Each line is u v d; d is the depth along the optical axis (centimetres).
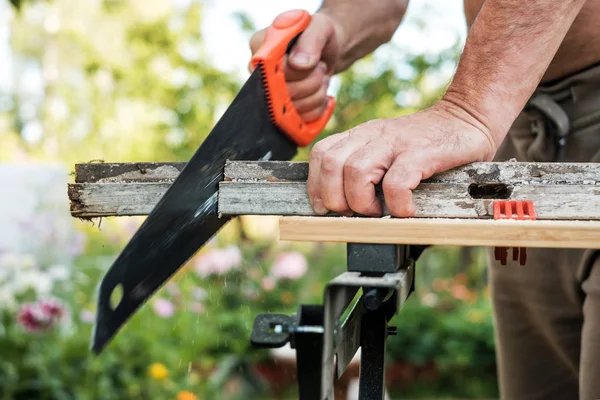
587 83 158
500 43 120
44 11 1536
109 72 962
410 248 133
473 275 710
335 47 188
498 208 113
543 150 165
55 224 471
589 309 147
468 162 116
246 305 500
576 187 113
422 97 579
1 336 334
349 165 112
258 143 155
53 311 334
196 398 390
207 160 134
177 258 130
